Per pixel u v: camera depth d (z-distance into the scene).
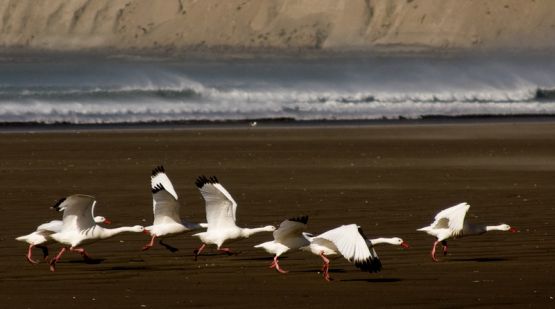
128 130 46.66
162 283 15.01
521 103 66.69
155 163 32.25
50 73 89.44
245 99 62.94
